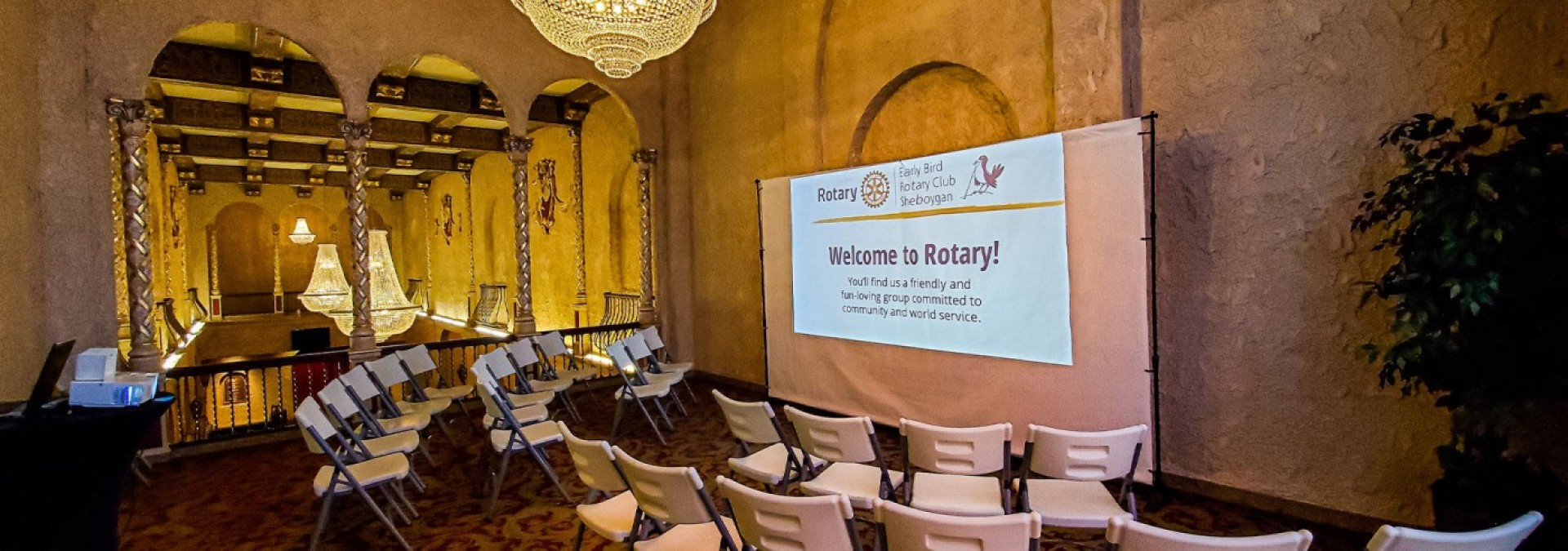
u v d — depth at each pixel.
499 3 7.71
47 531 2.80
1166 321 4.43
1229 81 4.08
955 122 5.74
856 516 3.98
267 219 18.86
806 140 6.91
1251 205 4.02
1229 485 4.19
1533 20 3.16
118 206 8.29
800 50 6.94
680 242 8.70
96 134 5.51
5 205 4.51
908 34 5.95
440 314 17.97
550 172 13.03
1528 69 3.17
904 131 6.17
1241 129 4.04
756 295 7.69
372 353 6.86
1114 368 4.30
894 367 5.70
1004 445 3.10
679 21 4.96
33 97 5.05
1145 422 4.18
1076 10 4.61
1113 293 4.28
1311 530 3.77
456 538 3.94
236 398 14.74
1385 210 3.02
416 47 7.16
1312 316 3.81
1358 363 3.67
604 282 11.48
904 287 5.58
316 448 3.55
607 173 11.25
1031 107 5.02
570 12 4.72
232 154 12.68
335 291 12.25
